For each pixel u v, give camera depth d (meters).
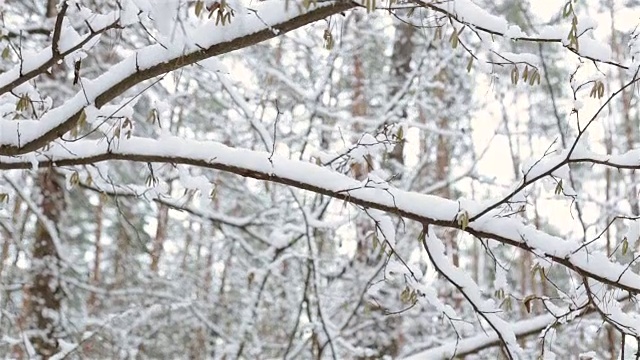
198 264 12.60
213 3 2.43
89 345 8.10
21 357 9.98
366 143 3.54
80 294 10.38
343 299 7.19
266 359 8.44
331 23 2.96
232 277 9.97
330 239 8.57
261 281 7.53
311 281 7.33
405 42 8.23
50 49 2.96
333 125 7.62
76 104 3.03
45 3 7.67
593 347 7.27
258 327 8.82
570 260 3.25
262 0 2.66
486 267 14.83
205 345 10.09
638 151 3.04
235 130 7.27
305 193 6.89
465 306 8.38
